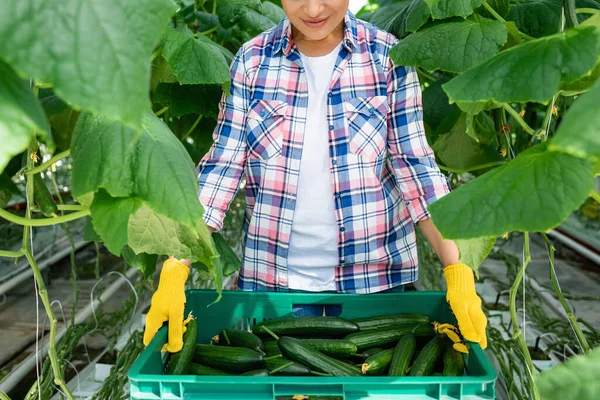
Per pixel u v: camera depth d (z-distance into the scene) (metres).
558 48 1.32
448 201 1.40
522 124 2.25
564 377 1.13
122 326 3.44
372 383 1.67
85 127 1.52
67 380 3.17
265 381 1.69
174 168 1.43
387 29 2.86
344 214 2.45
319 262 2.54
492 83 1.35
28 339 3.77
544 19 2.63
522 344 2.13
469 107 1.97
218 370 2.16
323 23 2.15
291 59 2.41
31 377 3.21
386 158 2.52
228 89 2.42
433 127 3.14
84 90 0.91
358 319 2.36
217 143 2.45
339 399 1.74
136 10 0.98
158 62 2.60
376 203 2.46
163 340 2.07
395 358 2.15
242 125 2.45
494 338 2.96
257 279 2.61
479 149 3.13
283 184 2.46
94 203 1.49
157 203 1.39
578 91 1.73
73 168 1.47
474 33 2.17
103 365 2.94
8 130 0.95
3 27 0.90
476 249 1.76
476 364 1.95
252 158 2.48
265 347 2.27
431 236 2.30
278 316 2.45
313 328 2.31
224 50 2.83
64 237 5.66
